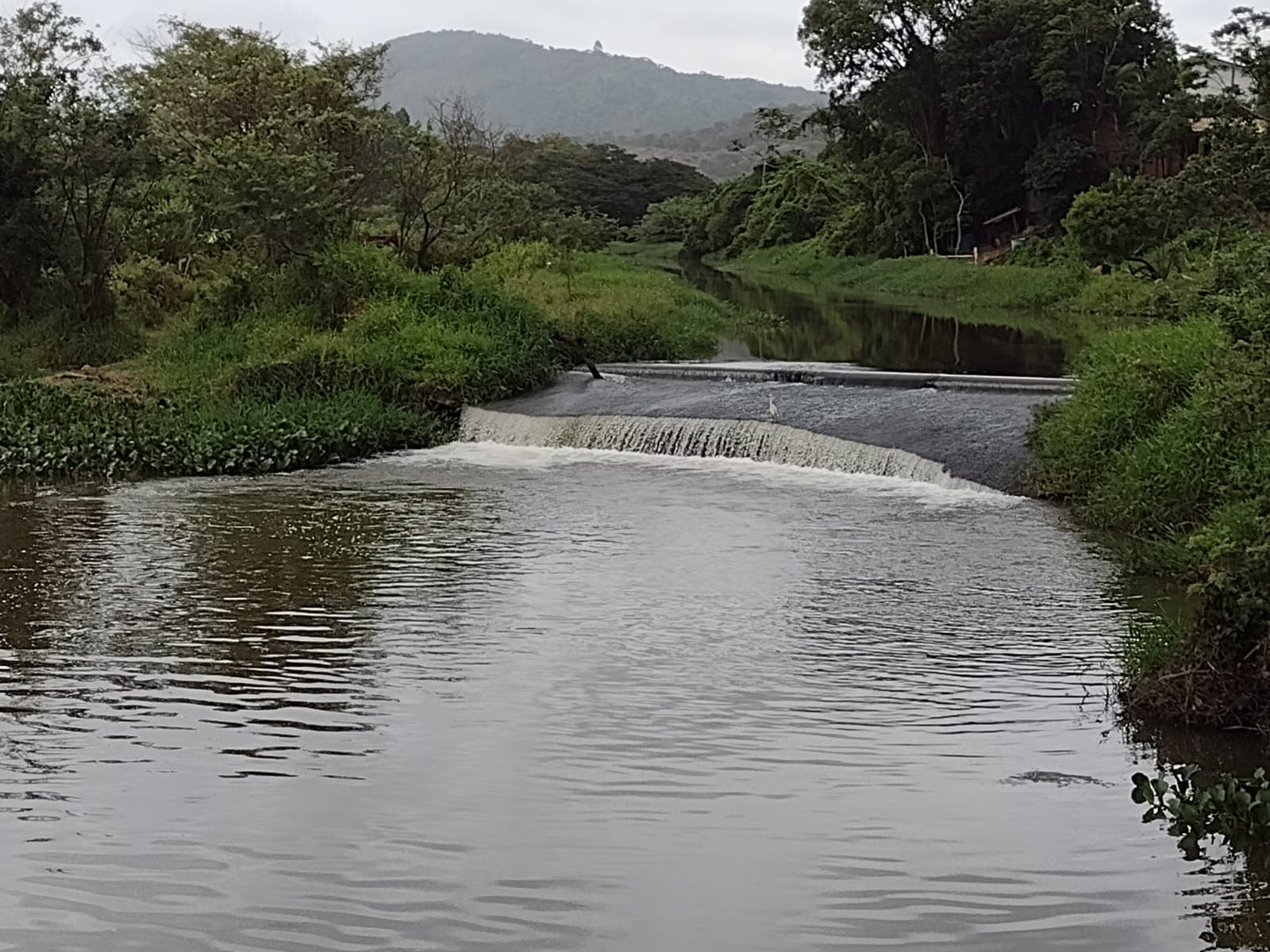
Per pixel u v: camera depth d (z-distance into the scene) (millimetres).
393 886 7570
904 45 61812
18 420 21438
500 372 24203
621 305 31547
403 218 34344
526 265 35781
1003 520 16703
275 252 28031
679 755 9500
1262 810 8094
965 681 11070
